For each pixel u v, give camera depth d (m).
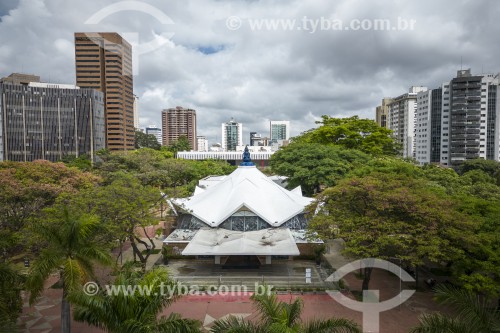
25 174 45.72
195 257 42.47
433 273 38.12
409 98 152.75
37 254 29.88
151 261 41.69
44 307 29.89
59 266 20.86
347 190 31.23
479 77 118.19
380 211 30.33
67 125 126.06
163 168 81.12
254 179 50.97
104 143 135.12
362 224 29.81
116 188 34.97
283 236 40.72
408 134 154.00
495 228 28.47
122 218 32.84
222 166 104.06
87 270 21.06
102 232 28.72
